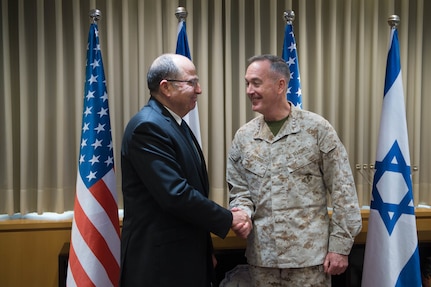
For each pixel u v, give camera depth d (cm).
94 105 204
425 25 266
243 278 209
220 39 248
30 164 245
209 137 256
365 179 265
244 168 179
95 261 197
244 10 250
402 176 204
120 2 246
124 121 245
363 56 258
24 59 236
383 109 210
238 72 254
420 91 261
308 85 262
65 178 247
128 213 163
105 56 246
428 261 249
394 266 201
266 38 258
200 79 249
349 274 238
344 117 259
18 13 235
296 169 170
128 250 161
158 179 150
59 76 238
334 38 255
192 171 162
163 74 161
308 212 170
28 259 235
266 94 169
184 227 160
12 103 243
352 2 259
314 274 170
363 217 251
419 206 269
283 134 172
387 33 262
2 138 240
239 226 165
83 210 198
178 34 215
